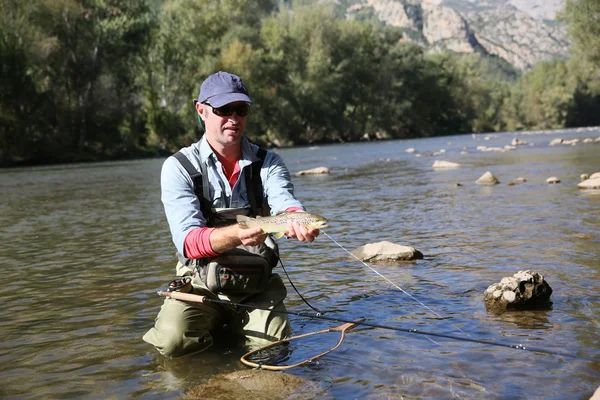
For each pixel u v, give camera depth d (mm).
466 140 46031
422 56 79438
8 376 3561
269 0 55625
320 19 61969
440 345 3768
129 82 45906
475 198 10961
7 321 4672
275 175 4160
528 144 31875
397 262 6148
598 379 3143
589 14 44750
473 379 3221
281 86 55750
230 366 3600
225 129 3932
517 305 4359
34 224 10500
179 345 3781
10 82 37031
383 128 69312
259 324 4027
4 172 30203
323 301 4863
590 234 6945
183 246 3840
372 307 4629
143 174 24391
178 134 48375
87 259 7023
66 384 3412
